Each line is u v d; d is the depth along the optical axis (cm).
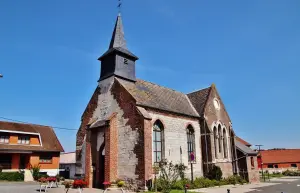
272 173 5209
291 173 5103
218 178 2442
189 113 2523
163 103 2334
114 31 2522
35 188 1900
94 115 2339
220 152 2798
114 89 2209
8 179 2816
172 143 2228
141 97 2136
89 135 2208
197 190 1912
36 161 3556
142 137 1880
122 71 2314
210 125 2712
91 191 1795
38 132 3822
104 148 2147
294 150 7019
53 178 1828
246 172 2922
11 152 3262
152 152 2039
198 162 2484
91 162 2139
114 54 2323
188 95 3059
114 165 1983
